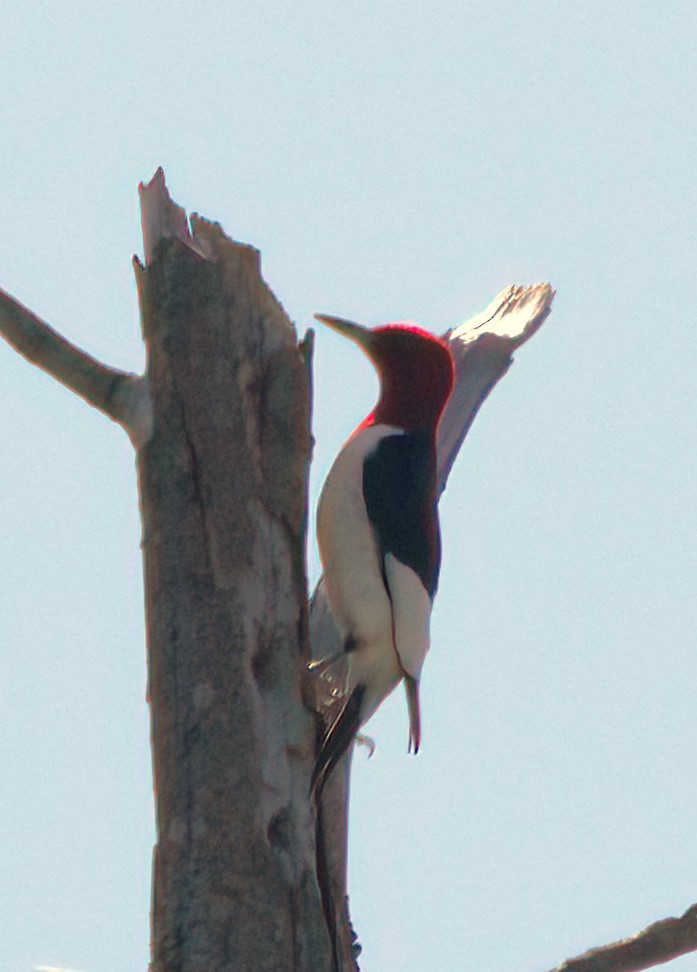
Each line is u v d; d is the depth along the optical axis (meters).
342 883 13.53
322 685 12.48
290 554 11.47
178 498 11.34
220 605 11.24
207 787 11.05
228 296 11.55
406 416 12.55
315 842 11.27
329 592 12.18
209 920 10.91
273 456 11.52
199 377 11.44
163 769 11.17
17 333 11.87
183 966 10.85
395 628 11.86
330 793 13.50
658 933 12.73
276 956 10.89
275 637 11.34
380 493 12.05
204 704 11.13
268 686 11.30
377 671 11.98
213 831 11.02
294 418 11.59
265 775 11.13
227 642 11.20
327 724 12.32
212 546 11.28
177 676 11.19
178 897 10.97
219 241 11.64
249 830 11.02
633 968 12.70
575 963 12.59
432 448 12.59
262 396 11.59
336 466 12.27
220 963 10.84
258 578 11.33
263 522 11.41
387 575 11.92
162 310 11.51
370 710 11.96
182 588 11.27
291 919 11.01
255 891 10.96
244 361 11.52
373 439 12.32
